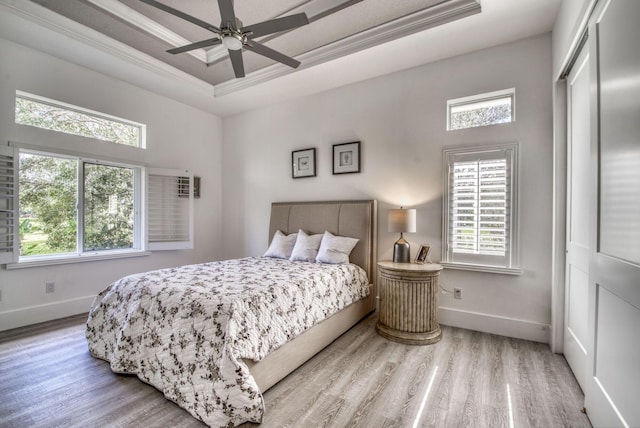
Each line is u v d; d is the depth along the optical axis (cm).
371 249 352
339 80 369
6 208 292
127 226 399
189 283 226
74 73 333
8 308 295
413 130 334
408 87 338
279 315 209
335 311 271
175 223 436
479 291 296
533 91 274
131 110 385
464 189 303
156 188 416
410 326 275
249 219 479
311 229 389
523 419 169
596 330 159
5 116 289
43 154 323
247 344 175
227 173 505
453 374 217
